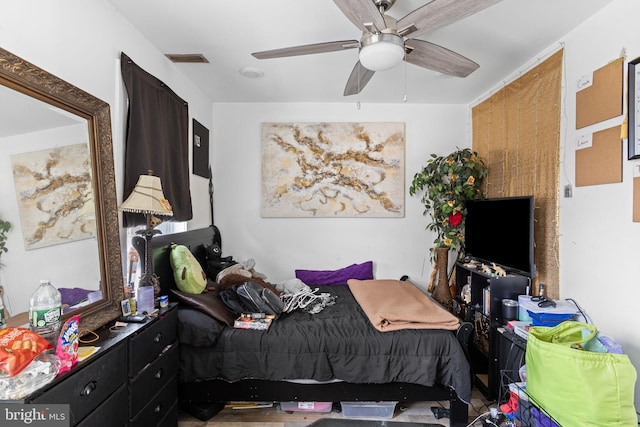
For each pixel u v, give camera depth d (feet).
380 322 6.79
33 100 4.09
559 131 7.14
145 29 6.59
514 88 8.80
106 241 5.25
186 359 6.38
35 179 4.10
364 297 8.52
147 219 5.90
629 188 5.53
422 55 5.83
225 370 6.40
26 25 4.12
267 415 7.01
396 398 6.63
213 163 11.34
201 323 6.32
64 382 3.36
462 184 10.10
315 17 6.20
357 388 6.61
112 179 5.45
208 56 7.82
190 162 9.39
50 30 4.48
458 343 6.51
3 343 3.08
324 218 11.47
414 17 4.72
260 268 11.43
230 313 7.13
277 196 11.35
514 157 8.83
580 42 6.54
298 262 11.47
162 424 5.51
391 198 11.47
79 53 5.01
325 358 6.44
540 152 7.78
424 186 11.48
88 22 5.20
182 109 8.50
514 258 7.81
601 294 6.08
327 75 9.02
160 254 6.81
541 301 6.75
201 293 7.14
